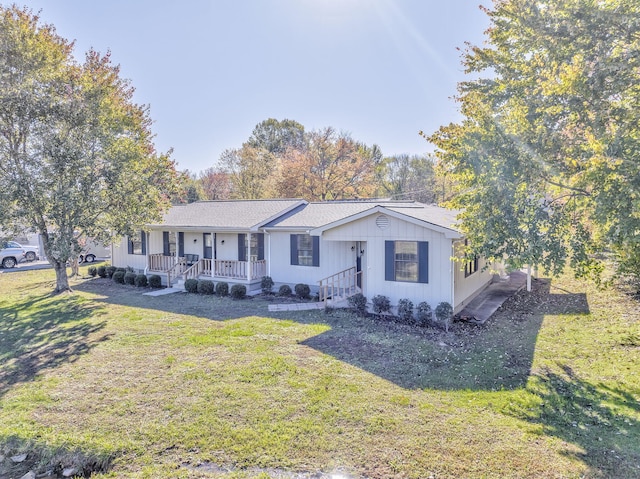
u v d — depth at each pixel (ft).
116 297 49.57
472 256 27.09
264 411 19.42
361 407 19.84
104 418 18.98
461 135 25.39
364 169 118.32
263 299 47.88
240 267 53.21
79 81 49.80
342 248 47.73
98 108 48.78
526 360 26.68
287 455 15.88
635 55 19.71
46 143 44.19
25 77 46.96
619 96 21.43
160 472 15.01
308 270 50.19
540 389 21.93
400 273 38.75
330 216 51.96
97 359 27.09
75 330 34.45
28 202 43.27
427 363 26.20
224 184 148.05
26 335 33.27
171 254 62.90
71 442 16.96
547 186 23.70
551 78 22.59
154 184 56.75
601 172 18.42
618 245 19.94
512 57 31.68
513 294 49.06
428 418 18.72
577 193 22.11
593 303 41.04
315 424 18.19
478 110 25.82
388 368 25.22
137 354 27.96
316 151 116.88
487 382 23.06
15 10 49.03
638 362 25.12
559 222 22.48
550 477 14.16
